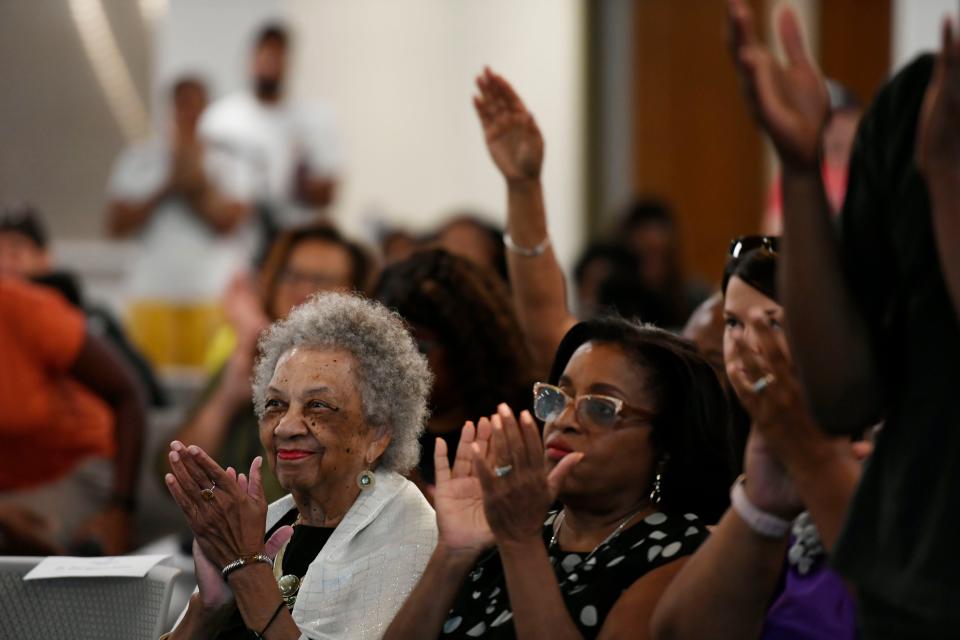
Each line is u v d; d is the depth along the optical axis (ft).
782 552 13.96
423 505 18.48
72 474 32.99
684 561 16.19
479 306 23.00
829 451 13.21
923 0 45.50
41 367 32.37
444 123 65.46
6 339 32.04
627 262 44.34
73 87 64.39
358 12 64.80
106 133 64.34
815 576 15.64
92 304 44.24
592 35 68.33
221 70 62.95
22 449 32.40
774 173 67.87
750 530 13.78
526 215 22.89
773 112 11.85
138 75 64.39
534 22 65.77
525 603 15.48
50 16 64.49
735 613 13.98
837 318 12.25
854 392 12.38
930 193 11.73
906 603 11.69
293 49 63.72
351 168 65.00
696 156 68.59
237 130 55.88
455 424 23.06
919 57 12.77
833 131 38.04
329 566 17.81
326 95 64.80
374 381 18.34
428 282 22.93
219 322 55.31
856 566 12.21
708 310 21.42
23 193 64.69
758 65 11.80
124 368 32.94
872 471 12.45
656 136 68.64
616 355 17.10
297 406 18.12
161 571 19.89
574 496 17.04
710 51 68.28
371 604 17.61
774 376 13.21
